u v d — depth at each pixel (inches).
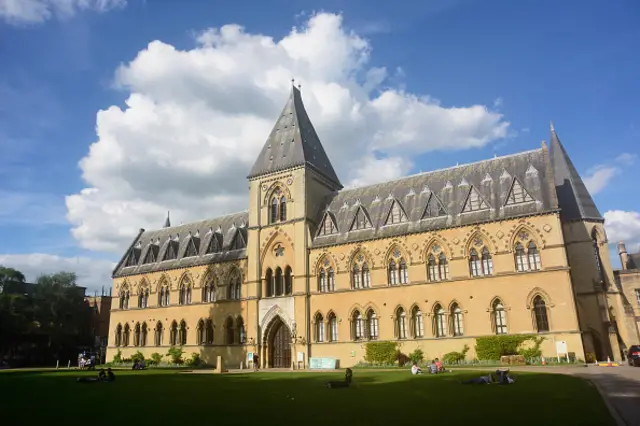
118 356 2856.8
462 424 579.5
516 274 1772.9
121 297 2979.8
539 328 1717.5
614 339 1818.4
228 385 1214.3
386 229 2095.2
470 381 1086.4
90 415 699.4
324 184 2512.3
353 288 2098.9
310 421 619.5
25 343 3366.1
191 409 750.5
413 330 1935.3
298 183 2326.5
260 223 2404.0
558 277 1701.5
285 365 2229.3
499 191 1927.9
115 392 1059.9
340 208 2337.6
